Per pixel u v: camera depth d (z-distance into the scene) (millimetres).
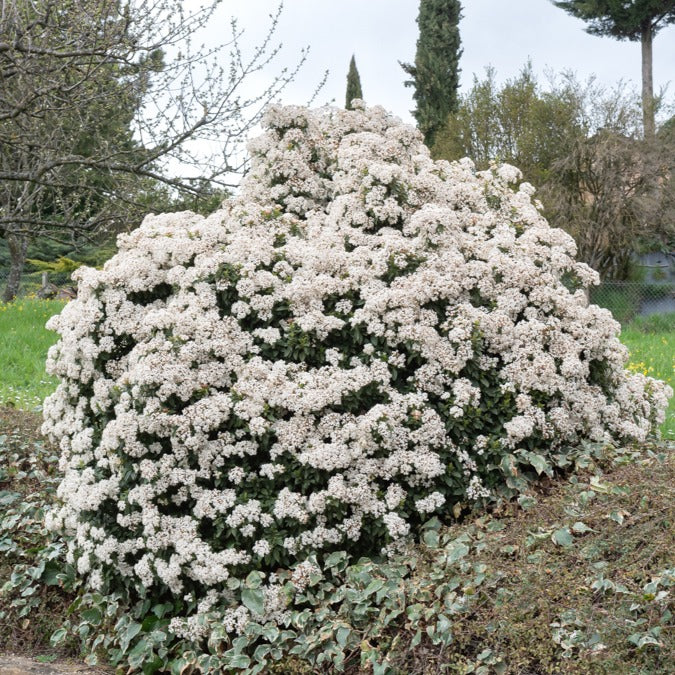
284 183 6062
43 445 7109
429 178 5477
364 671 3857
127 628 4461
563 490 4512
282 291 4785
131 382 4559
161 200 9289
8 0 7145
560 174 21969
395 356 4633
